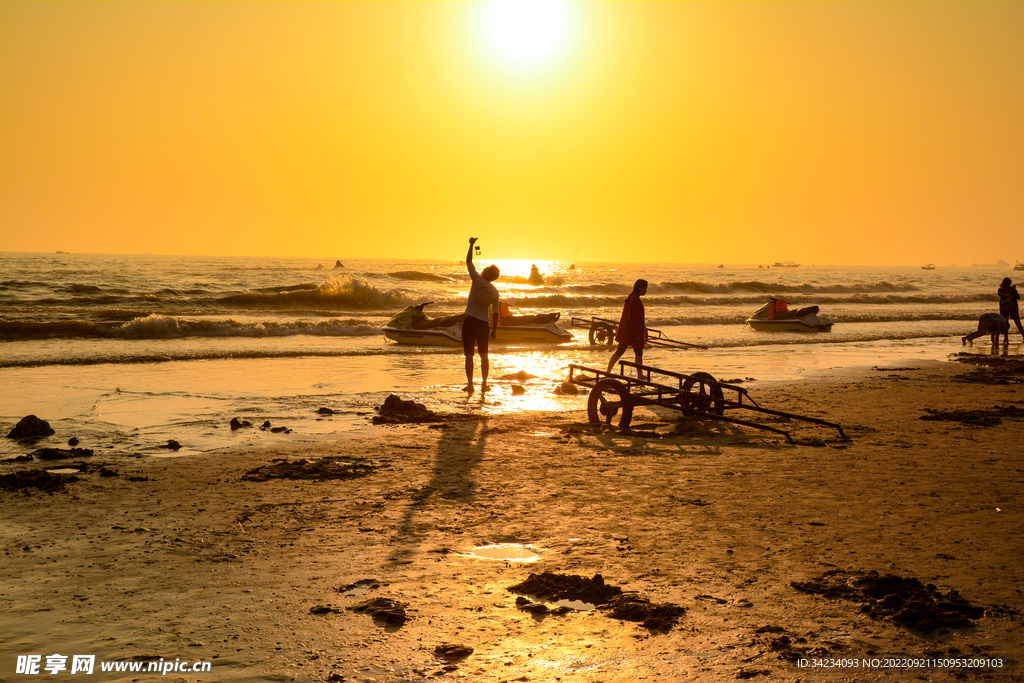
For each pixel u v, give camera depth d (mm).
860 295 51719
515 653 3600
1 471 7391
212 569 4727
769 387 13953
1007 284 23141
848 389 13781
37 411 11070
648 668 3443
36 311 29609
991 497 6504
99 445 8742
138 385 13859
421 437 9281
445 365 17797
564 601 4238
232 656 3537
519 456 8250
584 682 3314
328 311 34188
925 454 8383
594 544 5266
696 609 4117
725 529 5605
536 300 40781
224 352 19094
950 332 28969
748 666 3457
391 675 3377
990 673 3391
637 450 8609
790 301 48625
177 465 7723
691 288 57406
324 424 10188
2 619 3936
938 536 5406
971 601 4203
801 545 5215
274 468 7547
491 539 5379
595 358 19547
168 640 3701
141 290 41375
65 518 5805
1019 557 4949
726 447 8820
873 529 5586
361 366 17422
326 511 6070
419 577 4617
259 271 78312
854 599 4254
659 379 14938
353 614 4043
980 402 12375
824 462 7969
